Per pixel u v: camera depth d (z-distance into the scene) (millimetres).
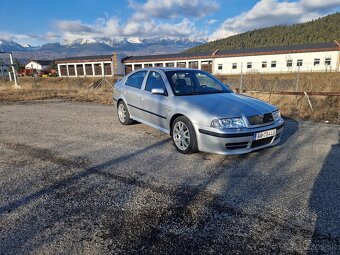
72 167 3699
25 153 4324
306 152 4215
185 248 2082
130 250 2062
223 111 3760
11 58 20359
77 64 57250
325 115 7117
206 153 4215
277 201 2750
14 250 2068
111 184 3162
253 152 4230
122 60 54781
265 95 9344
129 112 6000
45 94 14734
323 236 2201
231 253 2027
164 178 3314
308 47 42625
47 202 2770
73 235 2242
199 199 2799
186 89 4715
